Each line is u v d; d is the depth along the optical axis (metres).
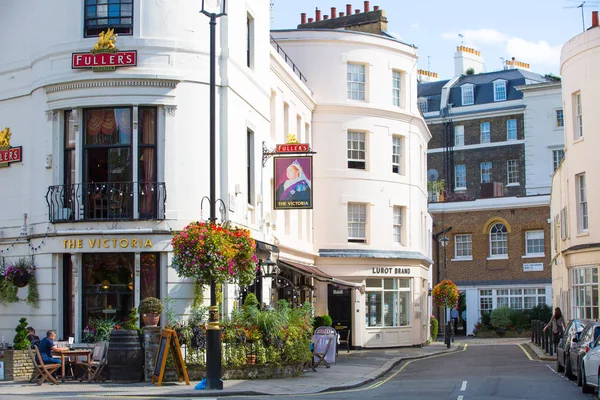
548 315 55.09
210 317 18.12
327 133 36.97
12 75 23.20
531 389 18.75
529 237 58.19
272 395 17.45
